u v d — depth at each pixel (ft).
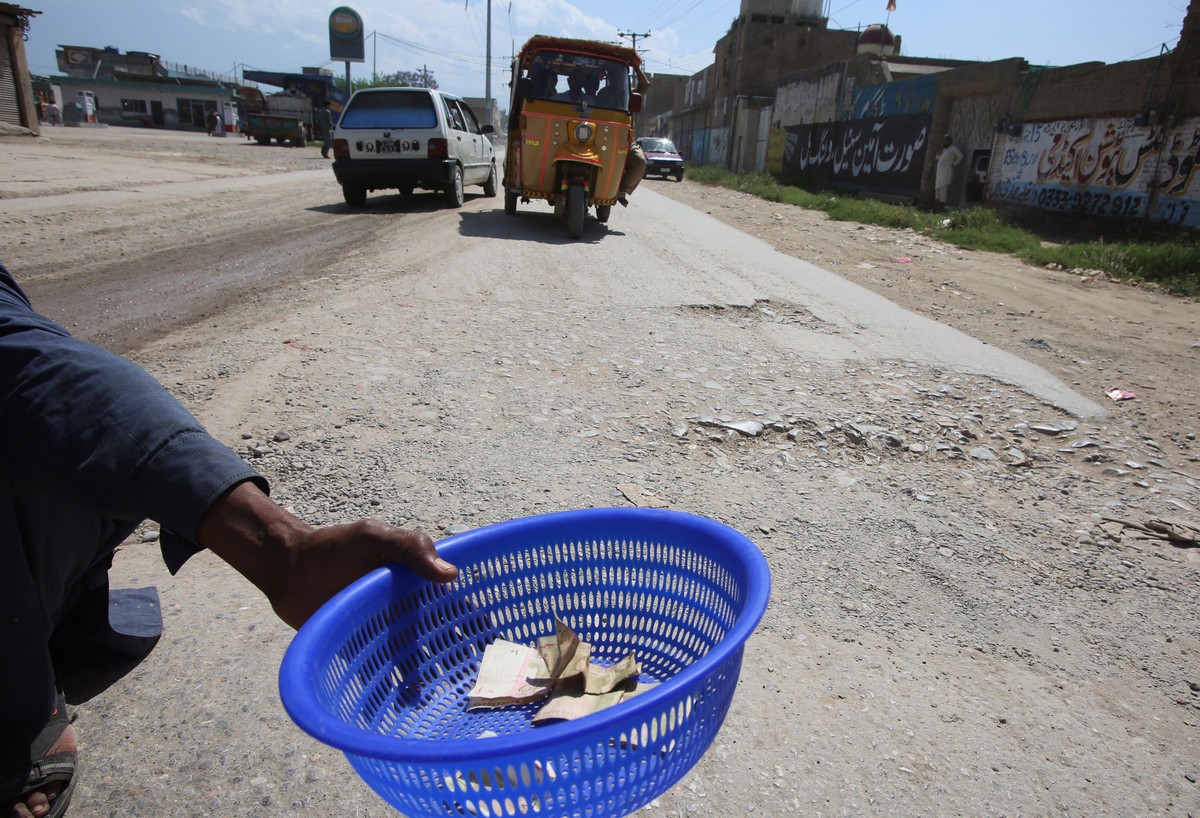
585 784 3.30
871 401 14.83
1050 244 46.06
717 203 60.34
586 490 10.55
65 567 5.09
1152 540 10.57
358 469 10.65
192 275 22.21
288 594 4.08
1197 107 42.39
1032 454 13.24
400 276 22.35
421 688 4.49
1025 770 6.41
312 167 72.08
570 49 31.89
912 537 10.07
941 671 7.60
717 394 14.44
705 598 4.77
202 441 3.85
